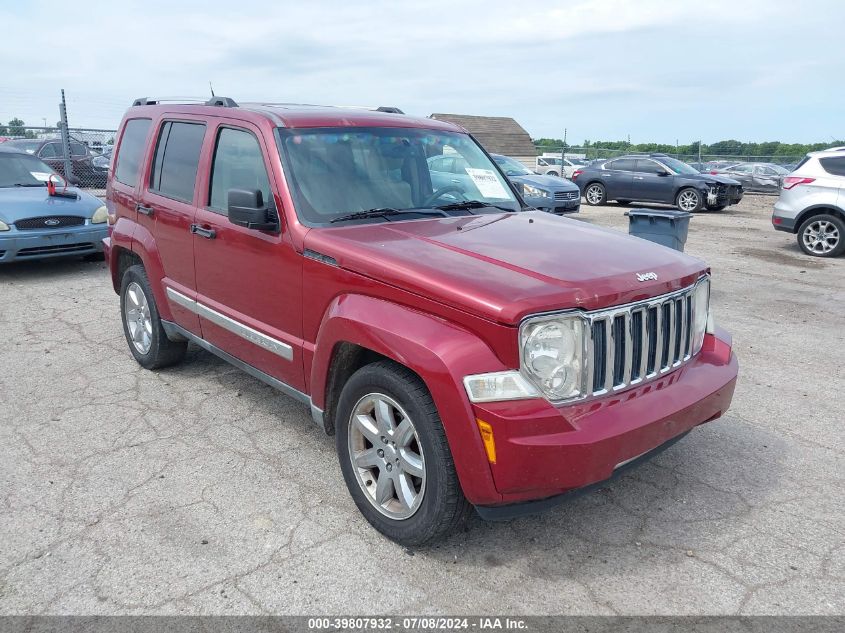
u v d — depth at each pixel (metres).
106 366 5.74
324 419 3.65
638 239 3.93
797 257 11.91
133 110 5.75
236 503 3.67
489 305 2.81
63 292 8.31
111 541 3.32
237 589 2.99
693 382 3.37
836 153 11.88
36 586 2.99
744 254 12.19
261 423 4.67
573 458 2.79
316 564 3.16
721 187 19.45
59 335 6.60
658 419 3.03
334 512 3.60
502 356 2.82
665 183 19.95
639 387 3.19
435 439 2.96
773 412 4.95
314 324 3.65
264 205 3.93
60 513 3.56
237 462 4.12
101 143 18.33
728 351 3.76
